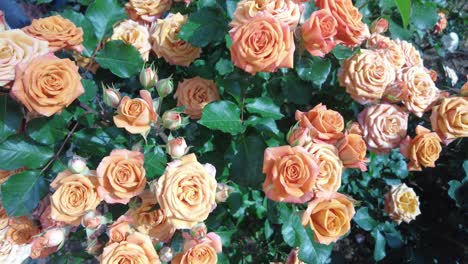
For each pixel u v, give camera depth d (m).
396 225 0.98
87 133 0.60
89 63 0.66
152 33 0.74
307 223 0.55
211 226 0.71
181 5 0.81
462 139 0.91
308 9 0.63
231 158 0.63
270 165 0.53
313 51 0.61
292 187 0.52
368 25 0.81
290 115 0.76
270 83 0.70
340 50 0.69
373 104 0.73
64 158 0.60
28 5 1.35
